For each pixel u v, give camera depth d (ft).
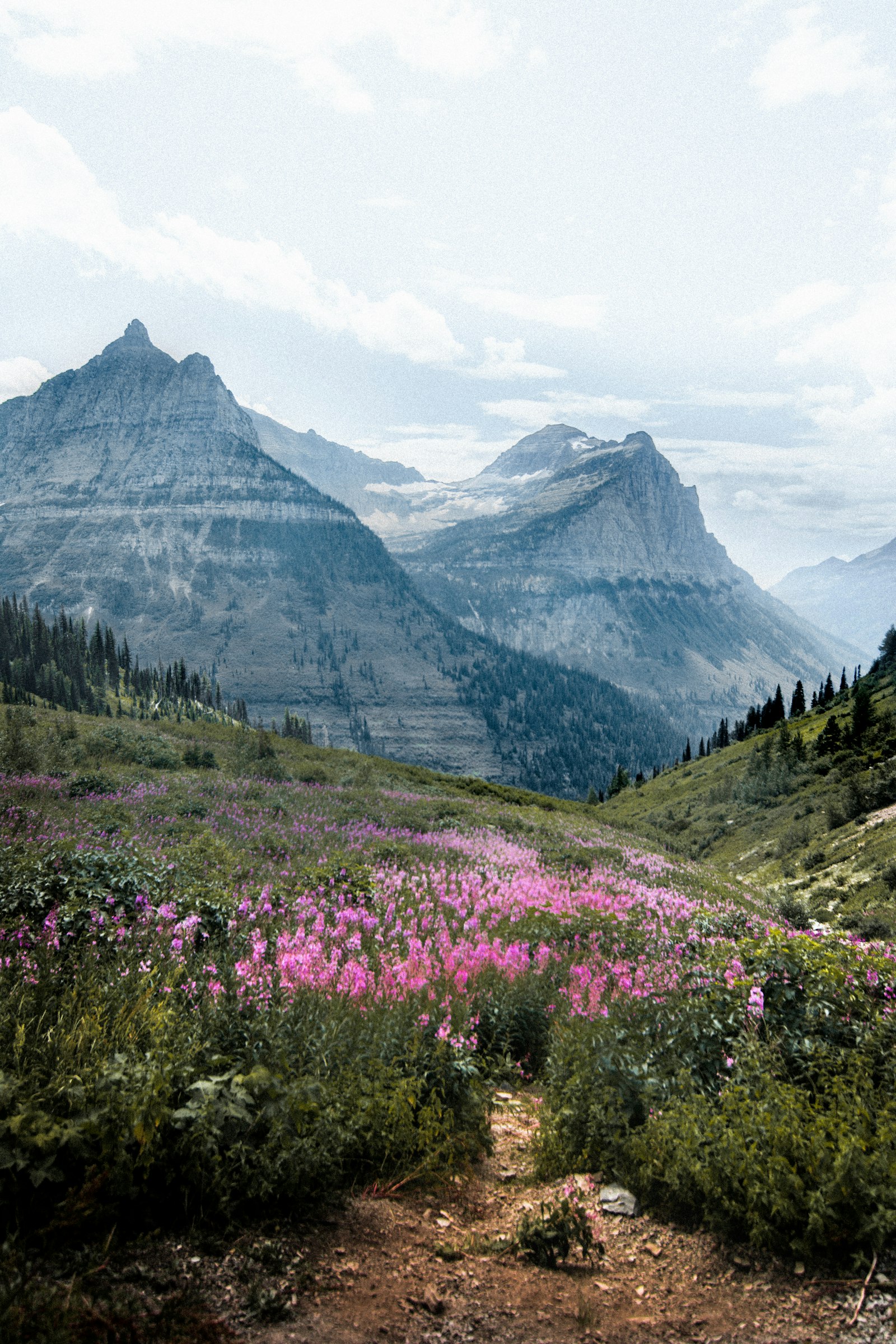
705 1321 12.67
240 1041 18.24
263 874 42.73
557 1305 12.93
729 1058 20.38
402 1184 16.56
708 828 238.89
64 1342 9.59
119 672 619.67
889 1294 13.34
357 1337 11.27
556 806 173.27
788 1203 14.61
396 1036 21.01
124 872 30.60
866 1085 18.53
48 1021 17.63
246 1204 14.02
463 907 42.34
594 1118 18.88
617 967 31.50
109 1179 12.57
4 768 73.92
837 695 402.72
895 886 97.86
